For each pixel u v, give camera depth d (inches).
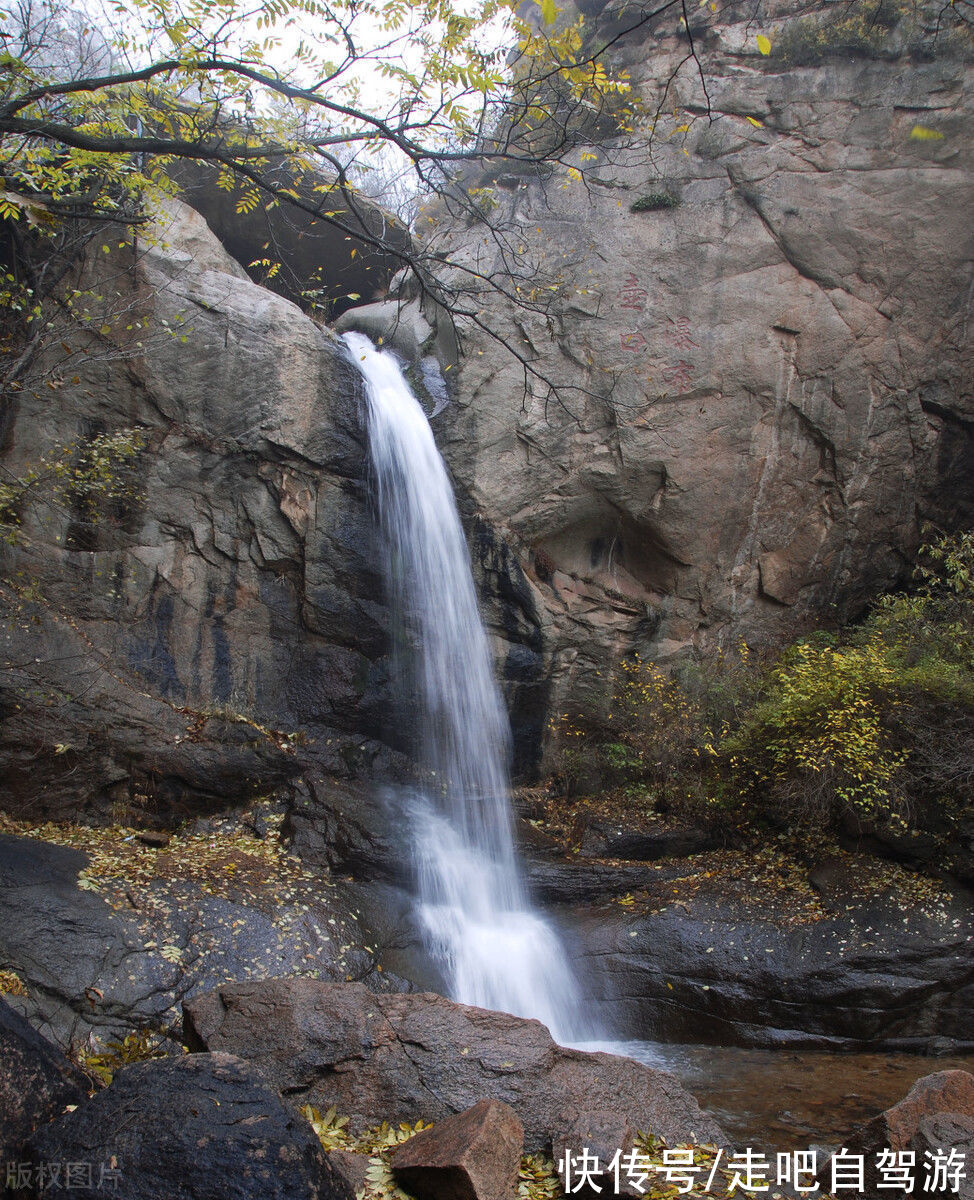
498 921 346.3
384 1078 179.9
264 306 398.3
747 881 350.9
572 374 443.2
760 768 376.2
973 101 446.9
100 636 368.8
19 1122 126.5
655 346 442.6
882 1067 278.4
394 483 419.5
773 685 410.3
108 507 372.8
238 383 389.1
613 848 382.6
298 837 347.6
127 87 288.4
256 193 284.0
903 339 450.6
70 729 337.7
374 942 308.8
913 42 453.4
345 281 514.6
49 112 246.4
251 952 279.0
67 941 257.3
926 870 334.3
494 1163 147.7
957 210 446.3
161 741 358.9
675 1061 283.0
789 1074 270.2
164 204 391.9
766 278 447.8
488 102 229.9
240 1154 117.3
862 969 303.7
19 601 346.0
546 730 442.6
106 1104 125.4
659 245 449.4
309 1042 182.5
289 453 397.7
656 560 461.1
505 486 437.7
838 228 448.1
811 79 458.6
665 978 312.7
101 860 302.7
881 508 462.6
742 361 444.5
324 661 404.8
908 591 479.8
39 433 360.5
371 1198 145.7
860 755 336.8
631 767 426.6
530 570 447.2
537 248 450.6
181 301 381.7
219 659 390.6
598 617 452.8
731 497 450.6
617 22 494.6
